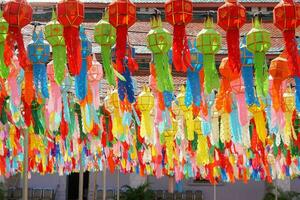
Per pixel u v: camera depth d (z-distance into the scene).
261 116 6.05
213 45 4.66
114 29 4.60
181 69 4.46
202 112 6.41
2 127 8.28
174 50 4.43
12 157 10.27
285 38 4.50
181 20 4.38
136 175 23.41
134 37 7.06
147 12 4.80
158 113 6.23
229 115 5.98
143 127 6.54
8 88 5.80
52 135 8.41
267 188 22.88
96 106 5.70
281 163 10.84
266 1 6.33
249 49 4.74
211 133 7.38
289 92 6.36
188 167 11.16
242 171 11.51
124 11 4.37
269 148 10.77
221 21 4.43
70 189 25.05
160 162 9.52
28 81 5.08
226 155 10.08
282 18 4.42
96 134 8.30
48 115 6.60
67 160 11.38
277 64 5.13
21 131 8.68
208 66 4.70
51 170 11.55
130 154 9.86
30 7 4.46
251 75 4.96
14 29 4.46
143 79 7.22
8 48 4.50
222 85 5.43
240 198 23.92
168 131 7.99
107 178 24.16
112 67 4.63
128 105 6.57
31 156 9.95
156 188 24.23
